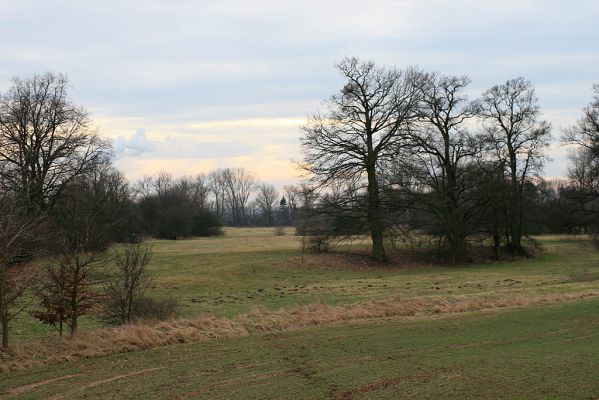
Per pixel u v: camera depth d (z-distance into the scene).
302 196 48.88
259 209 177.38
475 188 50.00
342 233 48.81
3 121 44.84
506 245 55.88
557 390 9.05
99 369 11.12
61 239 15.73
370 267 47.25
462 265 49.69
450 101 50.00
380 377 10.09
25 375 10.76
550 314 18.14
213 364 11.38
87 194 44.75
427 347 12.99
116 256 18.09
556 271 41.50
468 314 18.59
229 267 44.78
